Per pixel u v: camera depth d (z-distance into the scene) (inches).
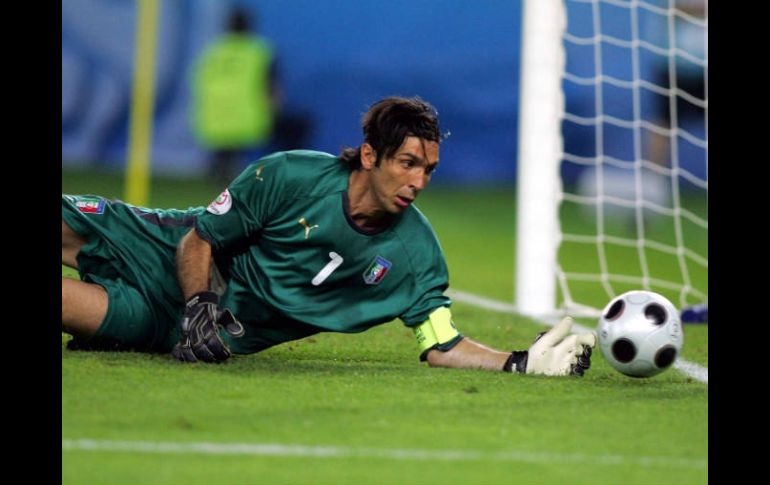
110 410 577.6
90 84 2102.6
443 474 494.9
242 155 2143.2
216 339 695.7
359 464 505.0
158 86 2105.1
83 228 745.6
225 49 1983.3
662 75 1918.1
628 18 1930.4
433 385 668.7
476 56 2095.2
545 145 1100.5
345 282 719.7
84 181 1968.5
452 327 737.0
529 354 714.8
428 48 2118.6
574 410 614.9
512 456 523.5
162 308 732.7
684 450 542.9
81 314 708.0
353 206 702.5
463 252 1577.3
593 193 1929.1
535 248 1106.7
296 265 715.4
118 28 2097.7
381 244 713.0
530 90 1098.1
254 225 711.1
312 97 2154.3
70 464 494.3
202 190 1953.7
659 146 1918.1
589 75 1943.9
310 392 636.1
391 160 669.3
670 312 691.4
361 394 636.1
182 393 618.8
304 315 722.8
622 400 644.7
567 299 1107.9
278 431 551.8
